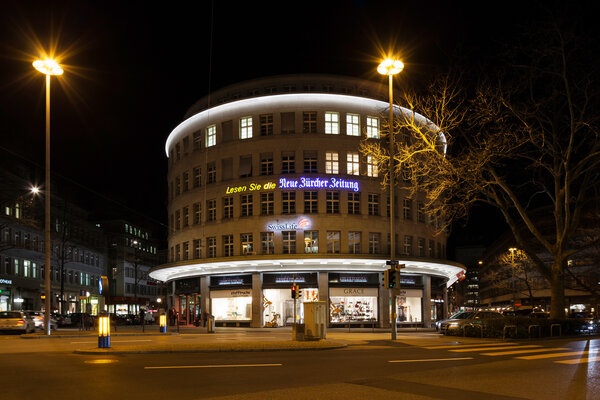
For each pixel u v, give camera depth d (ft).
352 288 144.97
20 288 204.74
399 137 149.59
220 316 152.15
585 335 91.40
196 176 161.48
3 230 195.62
